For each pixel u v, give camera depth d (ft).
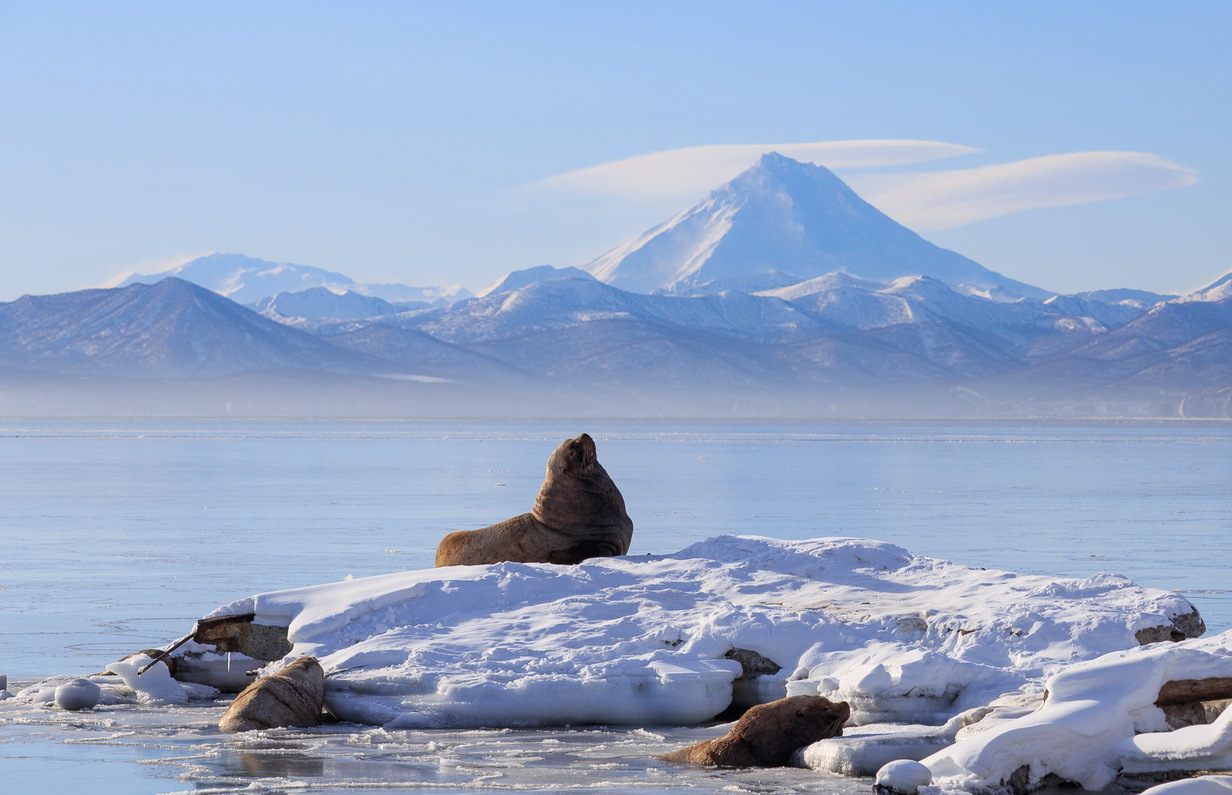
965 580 69.36
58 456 436.76
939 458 462.60
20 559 136.67
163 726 57.67
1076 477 337.11
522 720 57.82
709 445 606.55
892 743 49.47
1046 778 46.44
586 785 46.96
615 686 58.44
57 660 78.64
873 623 63.00
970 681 57.26
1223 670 50.19
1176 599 64.18
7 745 53.57
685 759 51.39
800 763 51.26
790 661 61.26
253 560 135.13
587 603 66.85
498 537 79.77
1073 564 134.82
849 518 196.34
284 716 57.57
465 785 46.65
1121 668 49.14
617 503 81.25
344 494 250.16
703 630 62.39
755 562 73.46
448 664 60.75
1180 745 45.73
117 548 148.25
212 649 68.03
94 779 47.16
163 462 395.75
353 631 65.36
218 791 45.37
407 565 129.80
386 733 55.98
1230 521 195.83
